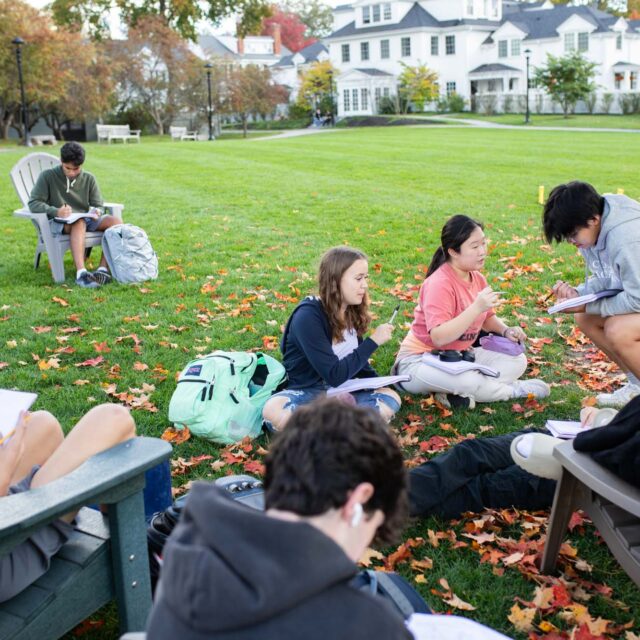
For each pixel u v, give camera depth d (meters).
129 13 56.03
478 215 10.84
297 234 9.76
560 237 4.16
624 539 2.39
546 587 2.79
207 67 39.97
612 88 53.06
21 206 12.11
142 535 2.31
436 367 4.38
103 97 43.00
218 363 4.13
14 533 1.92
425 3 56.09
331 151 22.20
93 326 5.98
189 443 4.00
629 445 2.32
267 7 60.50
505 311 6.30
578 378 4.95
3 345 5.57
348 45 58.06
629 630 2.59
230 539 1.28
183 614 1.26
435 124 44.12
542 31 53.56
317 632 1.25
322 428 1.39
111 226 7.49
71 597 2.20
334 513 1.36
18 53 29.61
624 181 14.07
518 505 3.26
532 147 22.22
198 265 8.03
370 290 6.96
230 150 23.36
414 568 2.94
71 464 2.29
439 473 3.22
